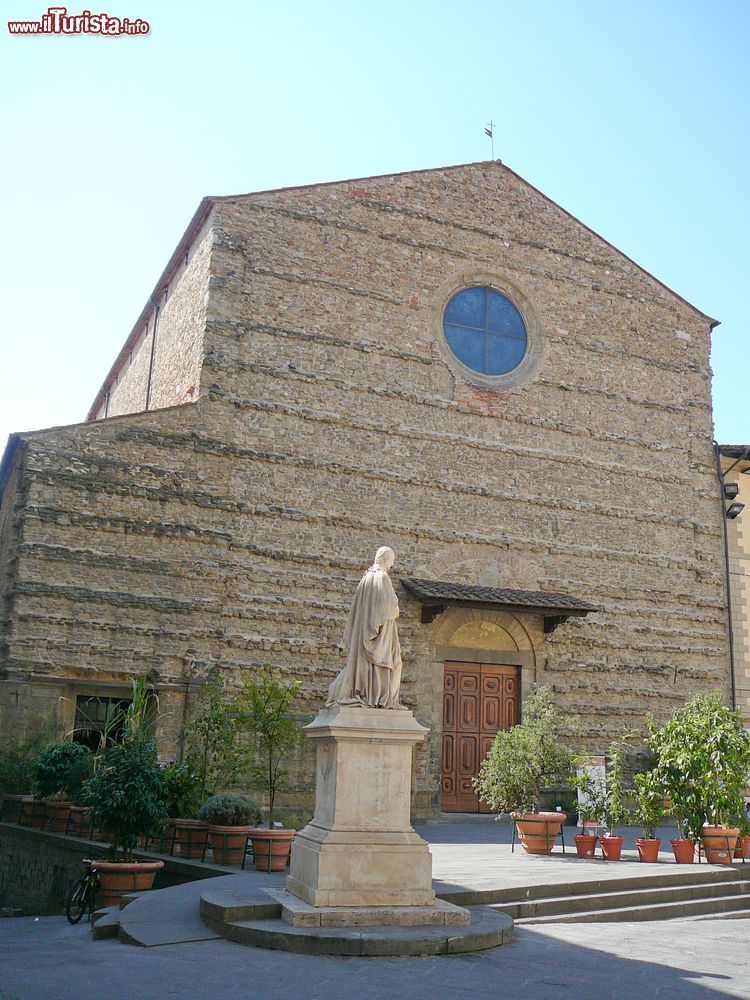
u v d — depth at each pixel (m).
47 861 19.08
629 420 31.14
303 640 25.25
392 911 11.31
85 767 19.53
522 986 9.61
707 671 30.44
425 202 29.75
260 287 26.94
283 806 24.08
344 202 28.58
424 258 29.30
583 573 29.30
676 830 25.59
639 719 29.08
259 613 24.92
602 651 29.16
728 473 32.69
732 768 18.38
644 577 30.17
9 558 23.19
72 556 23.14
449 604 26.27
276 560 25.44
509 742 20.61
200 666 23.92
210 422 25.44
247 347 26.41
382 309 28.33
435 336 28.88
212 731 20.19
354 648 12.48
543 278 30.97
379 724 11.91
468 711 27.36
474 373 29.36
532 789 20.05
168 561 24.14
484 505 28.39
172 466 24.75
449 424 28.44
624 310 32.00
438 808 26.14
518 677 28.16
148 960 10.19
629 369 31.56
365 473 27.02
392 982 9.48
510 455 29.09
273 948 10.67
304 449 26.42
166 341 30.03
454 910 11.59
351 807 11.73
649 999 9.34
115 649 23.12
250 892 12.35
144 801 15.14
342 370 27.39
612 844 18.31
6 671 22.03
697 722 18.92
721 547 31.72
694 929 13.73
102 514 23.69
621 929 13.38
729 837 17.91
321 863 11.36
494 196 30.89
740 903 15.77
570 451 29.98
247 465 25.66
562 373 30.47
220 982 9.27
